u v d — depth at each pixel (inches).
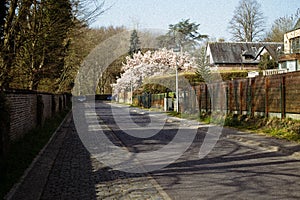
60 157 480.4
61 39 661.3
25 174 342.0
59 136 724.7
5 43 476.7
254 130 778.8
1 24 438.3
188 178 344.8
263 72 1600.6
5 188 279.0
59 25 600.1
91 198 280.4
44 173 370.0
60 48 741.9
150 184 324.2
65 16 593.6
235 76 1684.3
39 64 759.1
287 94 729.6
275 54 2322.8
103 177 357.1
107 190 305.0
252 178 339.6
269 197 272.1
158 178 349.4
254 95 876.6
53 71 806.5
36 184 320.8
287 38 1953.7
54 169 398.6
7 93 447.8
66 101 1871.3
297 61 1620.3
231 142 634.8
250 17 2583.7
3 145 370.6
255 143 604.4
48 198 281.1
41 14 576.4
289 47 1934.1
